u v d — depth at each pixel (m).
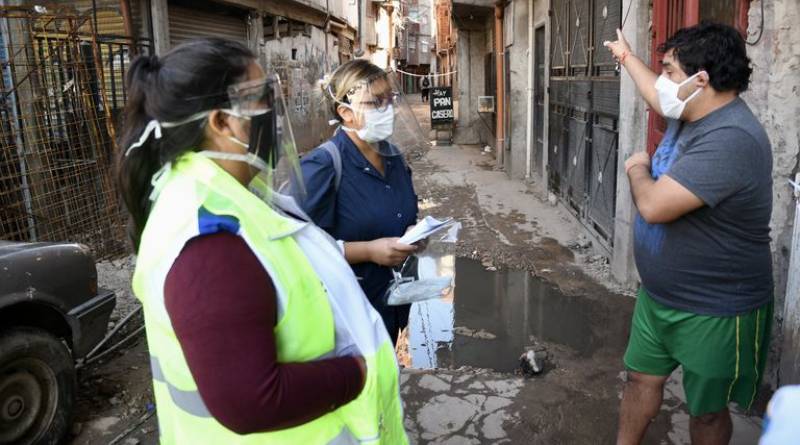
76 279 3.45
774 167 3.19
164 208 1.20
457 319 4.97
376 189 2.48
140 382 4.00
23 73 6.65
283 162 1.53
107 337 4.64
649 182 2.28
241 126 1.28
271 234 1.23
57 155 6.50
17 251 3.23
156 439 3.39
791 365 2.95
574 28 7.21
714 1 3.67
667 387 3.57
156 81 1.23
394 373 1.45
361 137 2.37
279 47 14.43
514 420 3.36
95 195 6.62
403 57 46.97
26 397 3.11
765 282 2.26
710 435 2.43
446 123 16.58
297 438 1.29
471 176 11.34
